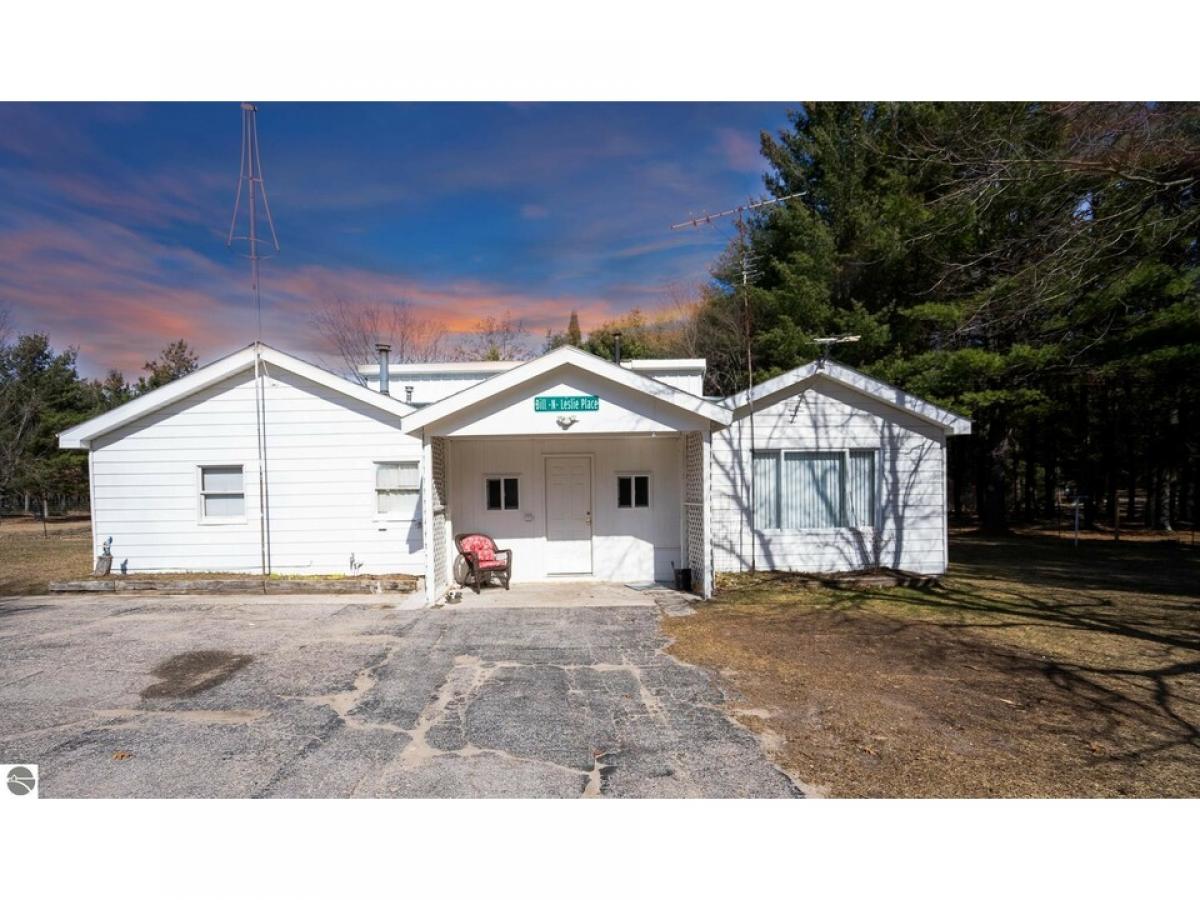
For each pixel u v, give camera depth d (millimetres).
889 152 17375
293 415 11188
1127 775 3867
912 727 4590
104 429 10930
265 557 11062
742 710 4961
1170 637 6996
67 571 12883
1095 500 21859
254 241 10906
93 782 3922
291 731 4648
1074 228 8586
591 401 9172
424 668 6137
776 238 20312
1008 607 8609
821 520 11211
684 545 10820
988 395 15492
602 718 4840
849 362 18484
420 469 11156
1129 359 14242
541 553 11078
